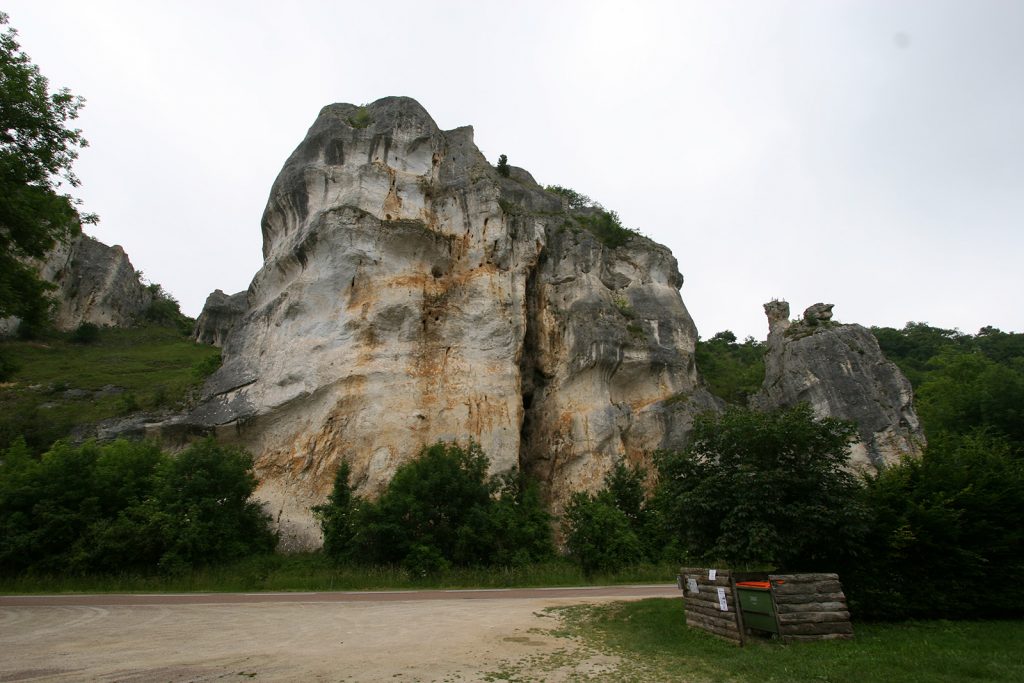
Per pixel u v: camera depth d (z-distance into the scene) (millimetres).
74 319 64125
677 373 37125
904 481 12016
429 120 36906
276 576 20578
